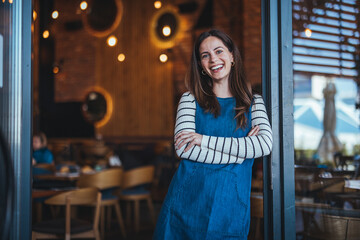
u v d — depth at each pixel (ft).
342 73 13.53
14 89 6.28
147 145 30.19
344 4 11.38
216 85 6.07
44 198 14.88
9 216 4.45
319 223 8.82
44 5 21.01
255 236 8.41
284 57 6.74
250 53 25.44
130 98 31.55
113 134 32.07
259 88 23.79
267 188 6.66
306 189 9.77
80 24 33.35
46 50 32.60
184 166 5.70
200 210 5.49
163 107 30.09
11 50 6.31
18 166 6.19
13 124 6.24
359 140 14.12
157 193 23.43
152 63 30.68
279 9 6.80
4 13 6.32
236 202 5.57
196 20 28.63
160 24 30.27
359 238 8.21
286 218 6.56
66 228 10.44
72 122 33.32
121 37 32.01
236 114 5.81
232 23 26.63
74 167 16.87
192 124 5.82
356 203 8.89
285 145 6.64
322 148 14.96
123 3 31.94
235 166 5.64
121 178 15.35
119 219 14.83
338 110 14.88
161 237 5.61
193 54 6.08
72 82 33.58
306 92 16.07
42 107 32.22
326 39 12.25
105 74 32.60
